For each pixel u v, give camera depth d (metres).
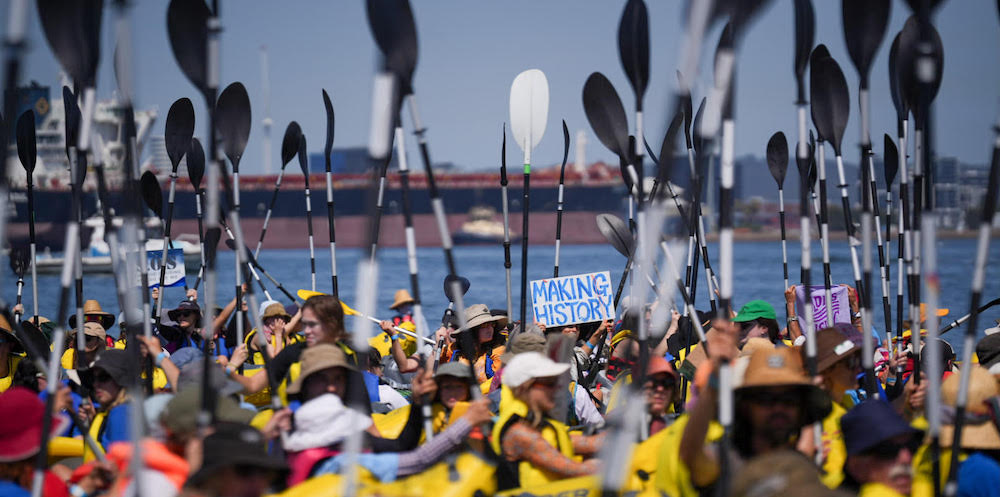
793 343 18.22
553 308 19.84
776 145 19.02
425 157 11.40
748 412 9.61
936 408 9.77
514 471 11.38
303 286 84.88
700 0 8.14
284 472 9.59
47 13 10.13
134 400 9.52
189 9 11.49
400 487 10.45
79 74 10.30
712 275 16.98
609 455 9.02
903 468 9.48
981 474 10.02
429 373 11.84
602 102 14.22
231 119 16.12
